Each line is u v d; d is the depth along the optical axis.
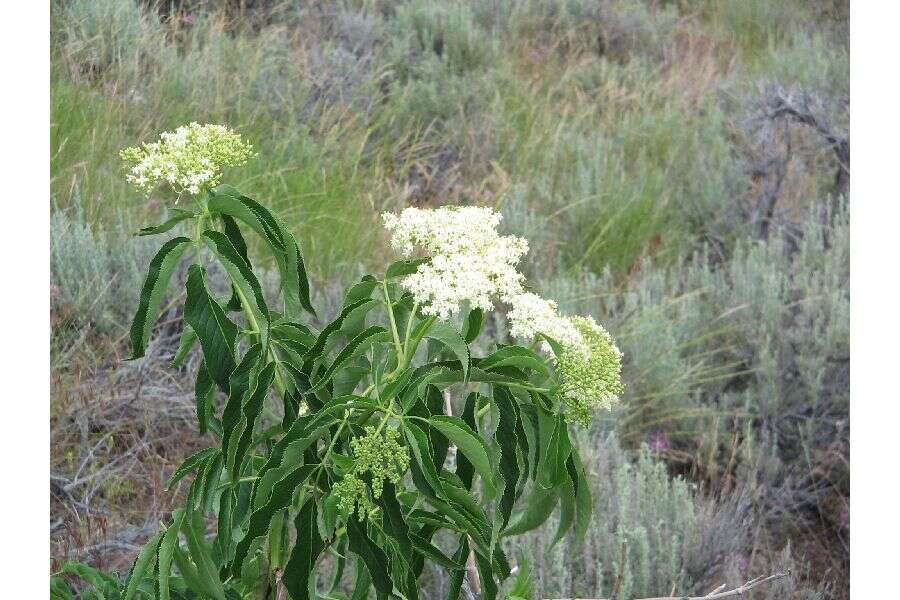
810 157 3.92
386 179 3.63
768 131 3.87
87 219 2.96
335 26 4.00
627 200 3.66
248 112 3.52
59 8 3.25
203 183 1.29
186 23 3.76
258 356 1.28
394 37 4.04
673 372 3.11
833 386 3.15
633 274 3.53
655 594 2.40
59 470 2.59
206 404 1.41
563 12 4.32
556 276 3.46
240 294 1.32
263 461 1.48
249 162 3.30
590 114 4.10
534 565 2.36
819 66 4.05
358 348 1.25
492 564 1.47
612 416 2.95
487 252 1.29
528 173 3.76
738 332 3.31
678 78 4.25
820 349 3.18
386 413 1.23
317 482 1.28
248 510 1.39
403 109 3.85
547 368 1.29
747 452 3.00
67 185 2.96
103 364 2.69
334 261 3.23
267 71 3.70
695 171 3.86
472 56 4.14
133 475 2.59
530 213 3.59
